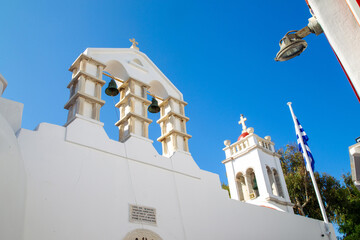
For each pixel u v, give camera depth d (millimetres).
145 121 11484
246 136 18938
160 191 10242
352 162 7465
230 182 18469
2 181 5730
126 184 9453
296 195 24078
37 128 8625
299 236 14172
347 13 4402
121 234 8438
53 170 8148
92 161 9078
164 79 13898
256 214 13117
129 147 10289
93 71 11250
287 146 27266
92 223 8078
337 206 23328
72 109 10359
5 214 5645
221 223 11477
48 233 7234
